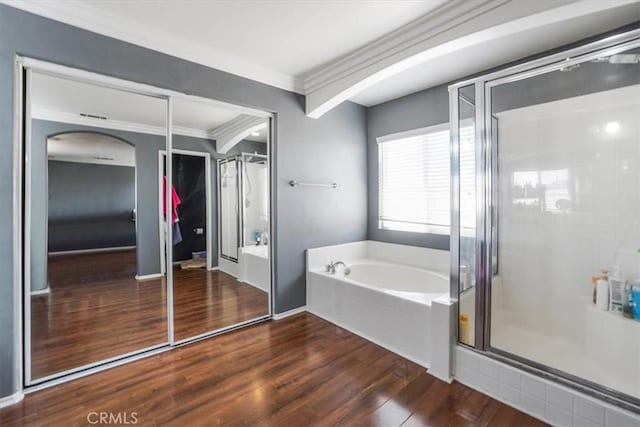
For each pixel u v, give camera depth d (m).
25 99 1.77
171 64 2.21
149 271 2.88
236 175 3.39
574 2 1.45
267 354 2.22
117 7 1.83
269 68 2.71
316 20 1.99
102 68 1.93
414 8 1.86
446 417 1.57
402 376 1.95
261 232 3.31
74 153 2.38
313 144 3.15
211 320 2.84
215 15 1.92
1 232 1.63
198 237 3.28
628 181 1.94
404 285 3.21
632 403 1.37
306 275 3.12
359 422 1.53
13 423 1.51
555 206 2.22
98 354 2.20
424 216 3.22
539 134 2.26
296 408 1.64
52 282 2.33
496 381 1.72
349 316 2.66
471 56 2.41
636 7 1.76
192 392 1.77
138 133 2.71
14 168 1.66
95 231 2.54
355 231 3.60
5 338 1.64
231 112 2.89
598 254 2.06
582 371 1.82
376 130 3.63
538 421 1.54
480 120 1.98
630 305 1.85
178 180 3.06
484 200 1.96
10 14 1.64
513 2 1.63
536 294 2.30
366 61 2.42
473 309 1.93
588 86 2.05
